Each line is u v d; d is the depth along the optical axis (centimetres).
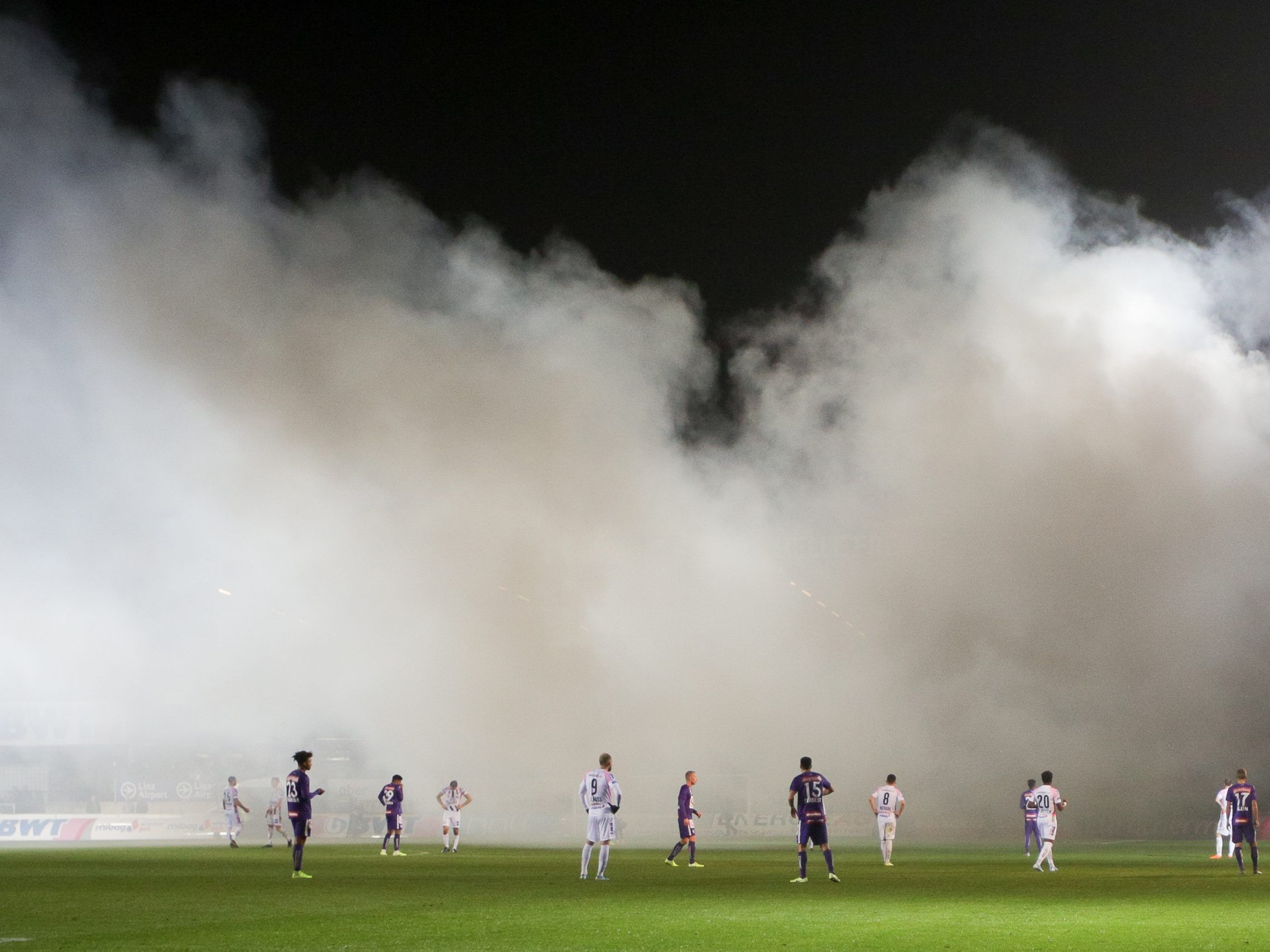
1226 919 1370
